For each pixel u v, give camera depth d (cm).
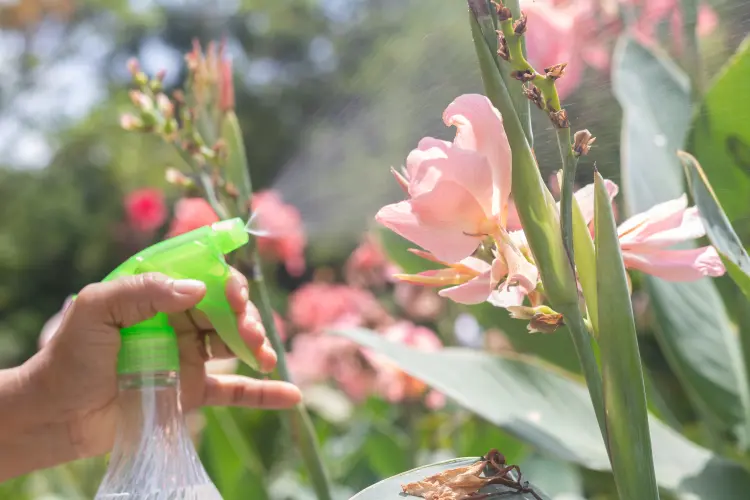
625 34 85
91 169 865
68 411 68
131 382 60
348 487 137
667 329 87
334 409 206
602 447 79
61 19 879
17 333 809
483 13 53
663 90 87
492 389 83
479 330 173
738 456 84
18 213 856
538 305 57
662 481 76
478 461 58
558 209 54
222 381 78
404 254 125
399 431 179
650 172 84
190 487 59
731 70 70
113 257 837
